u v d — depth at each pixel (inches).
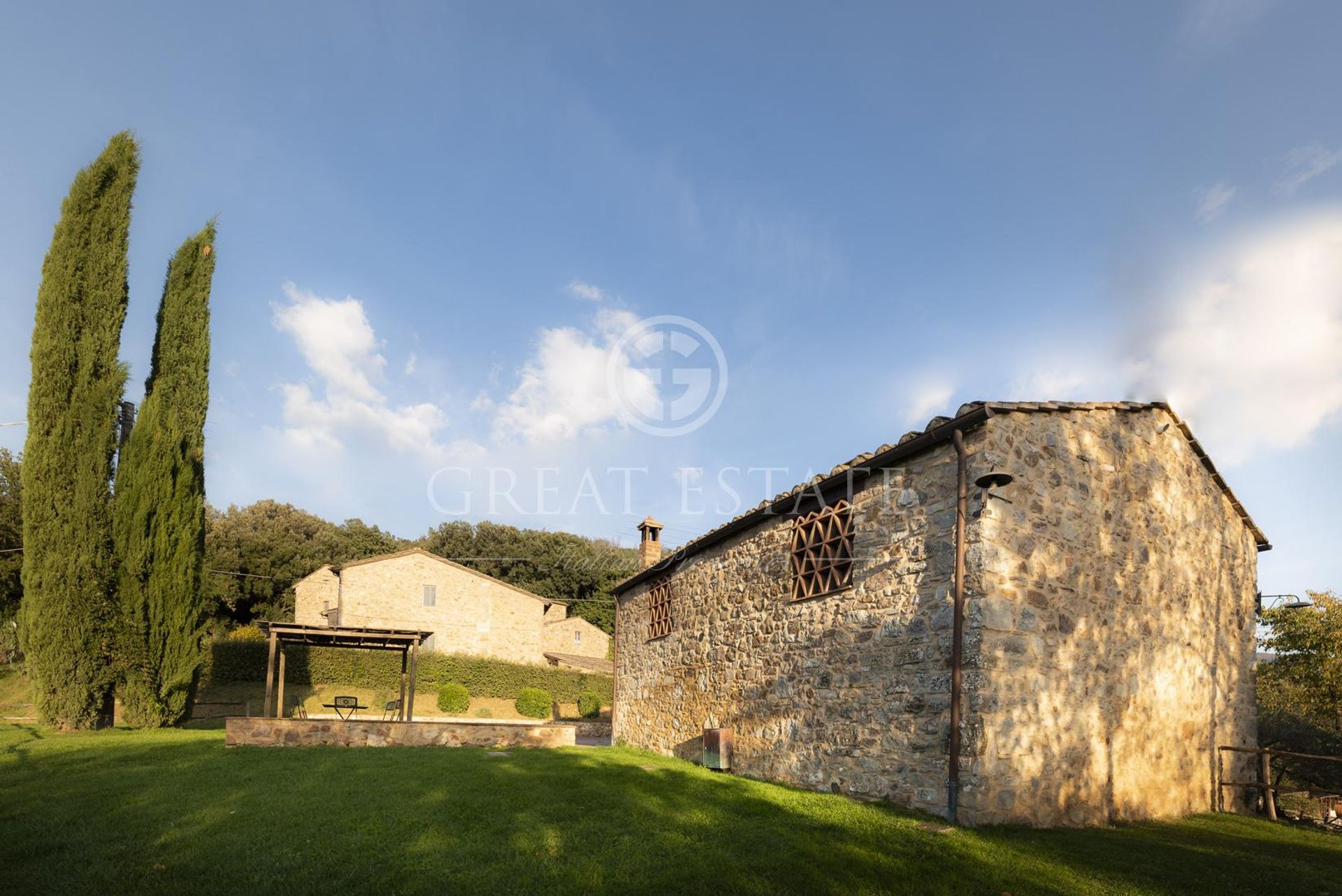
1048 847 259.1
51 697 460.4
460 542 1881.2
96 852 227.8
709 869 224.7
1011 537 313.1
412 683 607.2
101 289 505.7
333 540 1840.6
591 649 1702.8
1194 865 249.4
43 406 477.7
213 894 199.0
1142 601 363.3
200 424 553.0
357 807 281.7
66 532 469.7
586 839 252.8
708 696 501.0
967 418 316.2
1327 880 237.8
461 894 203.2
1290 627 500.4
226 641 1102.4
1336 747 483.5
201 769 341.4
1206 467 422.9
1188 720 378.0
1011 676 300.7
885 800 329.1
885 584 352.5
